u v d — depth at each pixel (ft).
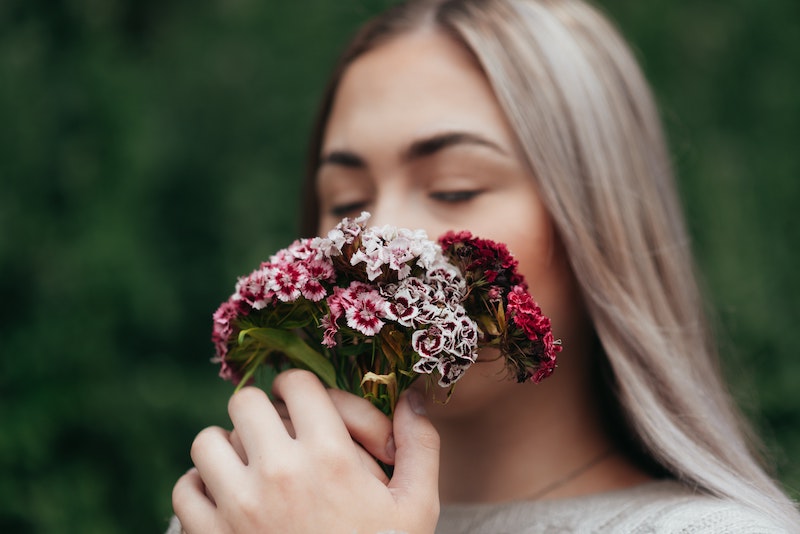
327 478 2.06
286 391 2.15
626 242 2.45
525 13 2.49
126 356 3.82
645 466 2.46
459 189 2.35
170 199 4.27
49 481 3.46
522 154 2.36
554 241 2.38
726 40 4.54
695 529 2.14
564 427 2.44
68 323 3.60
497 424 2.41
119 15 4.37
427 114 2.36
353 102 2.45
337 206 2.48
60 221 3.71
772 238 4.18
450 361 2.02
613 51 2.60
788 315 4.02
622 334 2.39
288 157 4.38
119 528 3.56
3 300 3.60
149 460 3.63
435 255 2.07
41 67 3.80
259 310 2.13
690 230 3.90
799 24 4.59
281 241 4.23
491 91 2.39
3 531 3.38
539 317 2.04
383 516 2.05
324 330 2.08
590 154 2.43
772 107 4.45
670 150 3.73
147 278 3.80
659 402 2.39
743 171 4.27
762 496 2.26
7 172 3.65
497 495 2.42
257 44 4.46
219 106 4.39
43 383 3.54
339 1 4.46
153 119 4.05
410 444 2.12
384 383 2.10
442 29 2.46
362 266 2.06
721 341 3.05
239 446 2.16
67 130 3.82
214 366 4.11
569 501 2.34
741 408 3.02
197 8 4.56
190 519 2.10
